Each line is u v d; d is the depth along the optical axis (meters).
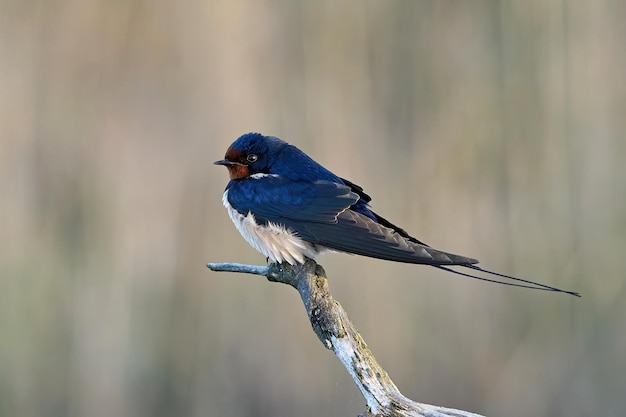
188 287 10.76
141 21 11.16
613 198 11.34
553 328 11.12
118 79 11.10
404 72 11.88
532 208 11.36
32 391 10.34
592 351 11.09
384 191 11.18
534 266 11.20
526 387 10.93
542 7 11.54
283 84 11.23
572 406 10.95
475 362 10.91
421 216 11.20
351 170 11.09
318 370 10.74
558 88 11.48
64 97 10.95
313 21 11.43
